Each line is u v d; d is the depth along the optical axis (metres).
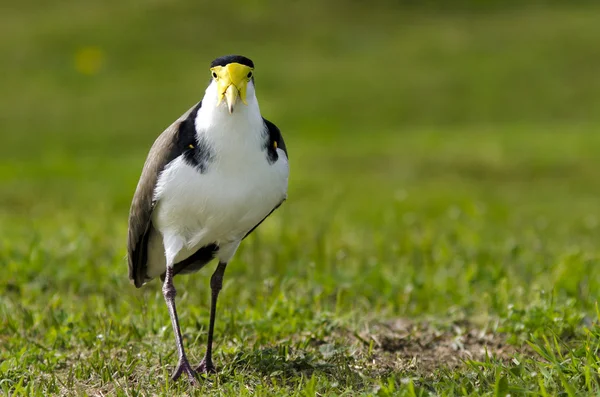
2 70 36.78
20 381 7.02
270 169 7.41
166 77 36.38
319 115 32.59
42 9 43.22
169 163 7.34
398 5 44.59
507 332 8.74
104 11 42.81
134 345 8.21
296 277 10.60
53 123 31.27
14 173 22.92
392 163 24.27
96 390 7.14
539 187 21.55
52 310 9.16
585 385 6.44
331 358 7.76
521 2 45.34
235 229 7.70
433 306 9.95
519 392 6.28
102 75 36.62
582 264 11.20
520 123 31.64
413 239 13.24
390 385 6.49
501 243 13.34
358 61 38.56
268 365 7.43
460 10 44.38
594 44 39.12
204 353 8.05
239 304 9.58
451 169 23.44
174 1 43.59
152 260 8.32
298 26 42.06
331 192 20.31
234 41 40.47
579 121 31.77
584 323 8.84
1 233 13.62
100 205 16.34
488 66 37.53
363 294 10.27
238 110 7.15
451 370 7.39
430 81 36.03
